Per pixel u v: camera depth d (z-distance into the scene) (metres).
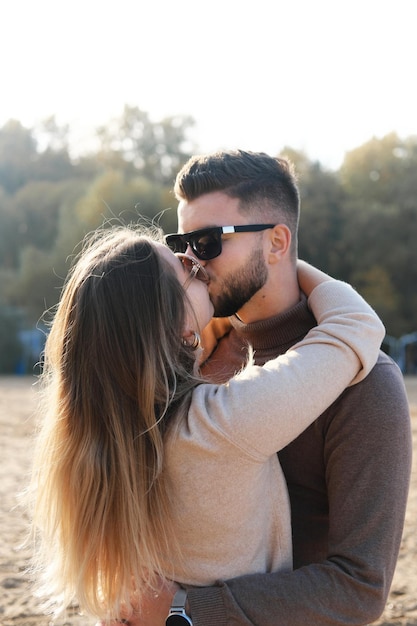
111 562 1.75
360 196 37.34
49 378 1.92
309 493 1.97
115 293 1.77
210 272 2.09
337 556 1.77
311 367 1.76
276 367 1.77
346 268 34.53
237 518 1.73
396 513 1.76
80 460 1.75
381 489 1.76
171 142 45.78
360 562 1.72
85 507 1.75
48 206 41.28
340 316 1.89
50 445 1.83
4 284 35.25
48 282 34.00
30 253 35.03
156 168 45.72
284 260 2.14
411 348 33.12
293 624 1.69
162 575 1.78
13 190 48.19
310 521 1.99
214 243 2.06
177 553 1.77
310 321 2.12
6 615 3.60
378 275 33.47
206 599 1.70
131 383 1.75
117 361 1.75
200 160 2.15
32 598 3.82
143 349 1.75
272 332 2.15
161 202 33.44
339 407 1.84
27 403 14.30
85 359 1.78
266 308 2.16
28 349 34.25
